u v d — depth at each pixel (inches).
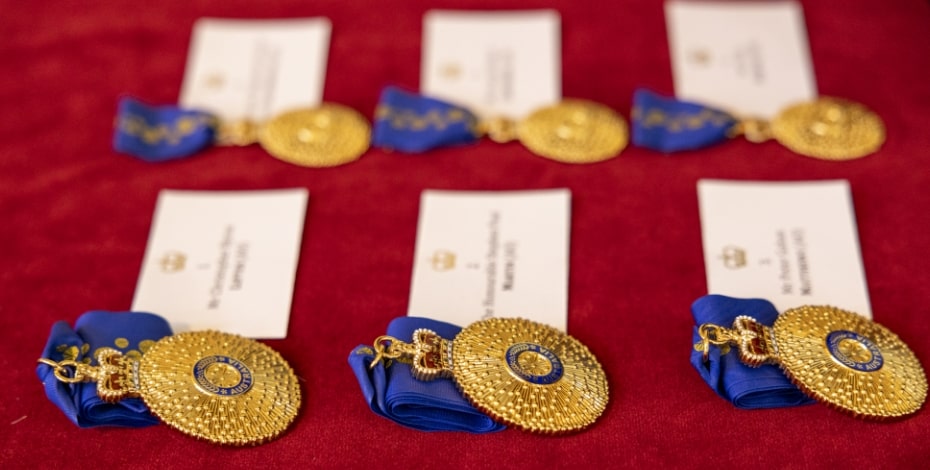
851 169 27.0
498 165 27.4
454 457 24.0
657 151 27.5
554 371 24.3
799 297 25.4
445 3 30.0
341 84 28.9
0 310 25.9
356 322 25.5
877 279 25.6
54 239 26.7
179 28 30.0
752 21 29.4
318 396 24.7
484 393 24.0
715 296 24.9
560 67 28.9
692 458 24.0
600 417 24.3
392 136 27.6
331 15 30.0
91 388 24.2
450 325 24.8
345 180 27.3
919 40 29.0
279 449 24.1
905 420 24.1
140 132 27.9
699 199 26.6
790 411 24.3
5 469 24.2
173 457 24.1
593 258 26.1
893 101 28.1
